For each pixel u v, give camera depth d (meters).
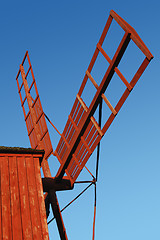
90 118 9.81
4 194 8.15
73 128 10.55
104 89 9.28
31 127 13.46
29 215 8.05
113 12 8.98
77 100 10.45
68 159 10.70
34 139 12.92
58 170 11.05
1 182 8.33
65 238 10.79
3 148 8.90
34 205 8.29
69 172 10.80
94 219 10.85
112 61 8.87
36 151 9.32
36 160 9.24
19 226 7.76
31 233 7.77
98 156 10.34
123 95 8.62
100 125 9.55
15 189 8.37
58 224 10.75
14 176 8.60
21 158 9.08
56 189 10.99
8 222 7.71
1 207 7.89
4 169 8.62
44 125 12.20
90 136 9.84
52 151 11.31
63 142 11.07
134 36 8.22
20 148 9.16
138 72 8.16
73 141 10.41
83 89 10.29
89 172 11.20
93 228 10.66
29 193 8.45
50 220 11.53
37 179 8.82
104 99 9.23
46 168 11.68
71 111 10.75
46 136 11.92
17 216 7.91
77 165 10.33
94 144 9.62
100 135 9.40
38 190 8.62
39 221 8.05
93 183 11.09
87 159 9.86
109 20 9.18
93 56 9.82
